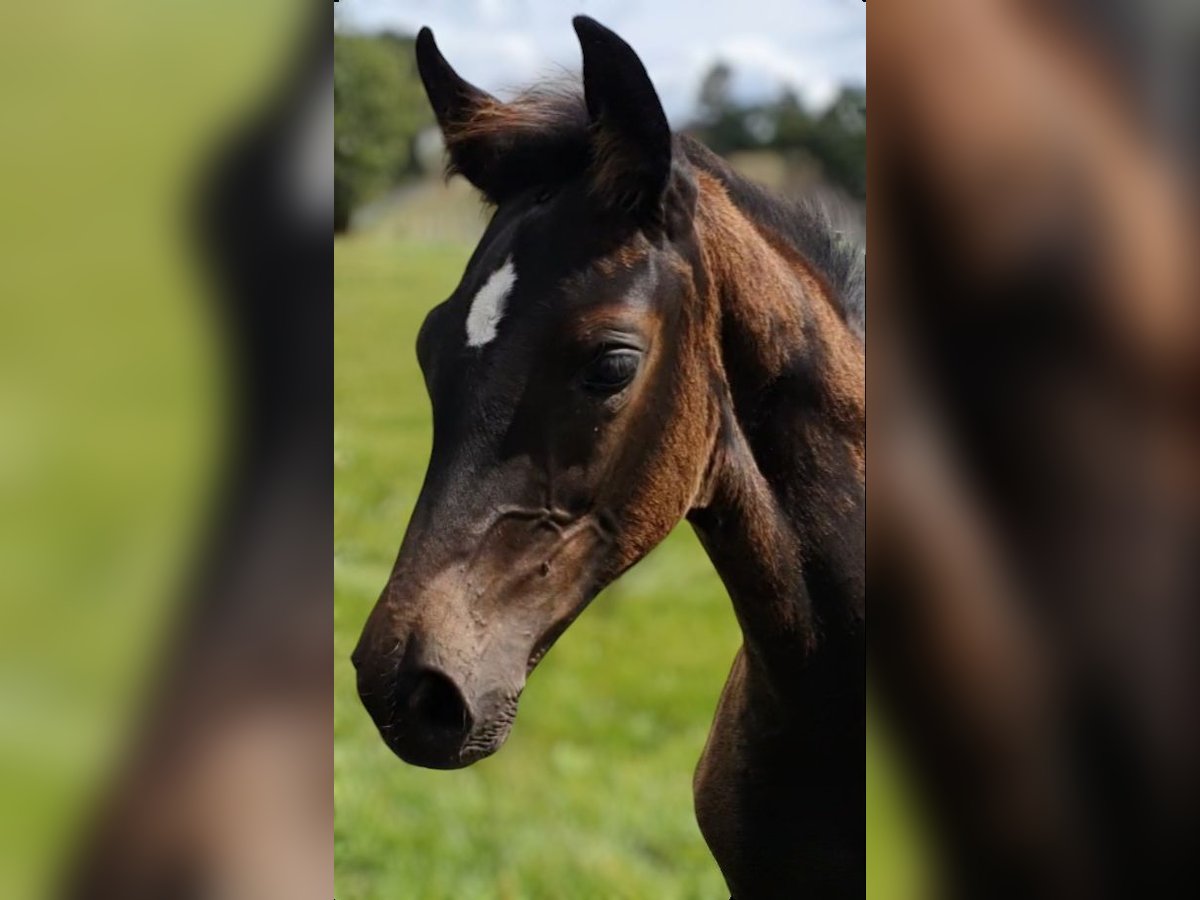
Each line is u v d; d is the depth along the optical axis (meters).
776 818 2.11
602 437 1.79
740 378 2.00
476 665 1.70
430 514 1.74
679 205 1.90
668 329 1.87
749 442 2.02
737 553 2.02
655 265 1.85
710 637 5.76
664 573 6.48
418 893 3.74
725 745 2.20
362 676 1.69
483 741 1.71
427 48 2.08
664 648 5.64
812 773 2.07
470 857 3.97
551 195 1.90
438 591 1.70
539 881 3.82
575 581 1.81
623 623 5.92
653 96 1.82
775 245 2.11
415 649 1.67
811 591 2.01
